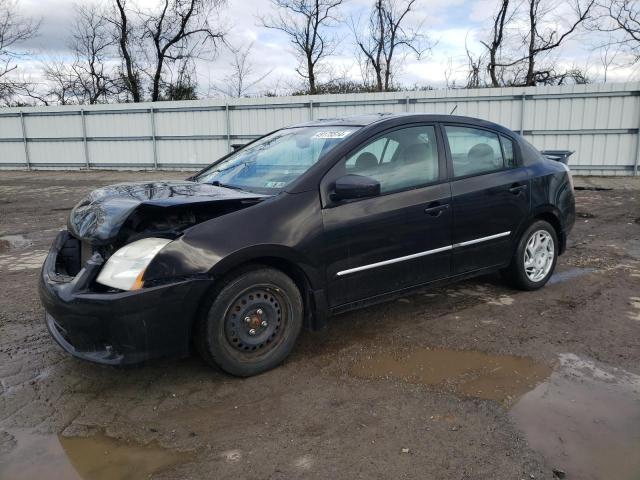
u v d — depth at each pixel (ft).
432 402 9.86
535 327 13.39
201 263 9.90
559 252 17.08
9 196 42.52
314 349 12.28
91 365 11.59
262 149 14.19
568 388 10.28
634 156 48.03
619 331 13.08
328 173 11.62
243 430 9.07
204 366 11.48
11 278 18.54
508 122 50.42
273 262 11.10
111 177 57.77
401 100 52.65
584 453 8.24
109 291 9.63
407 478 7.73
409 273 12.92
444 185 13.46
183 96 92.63
